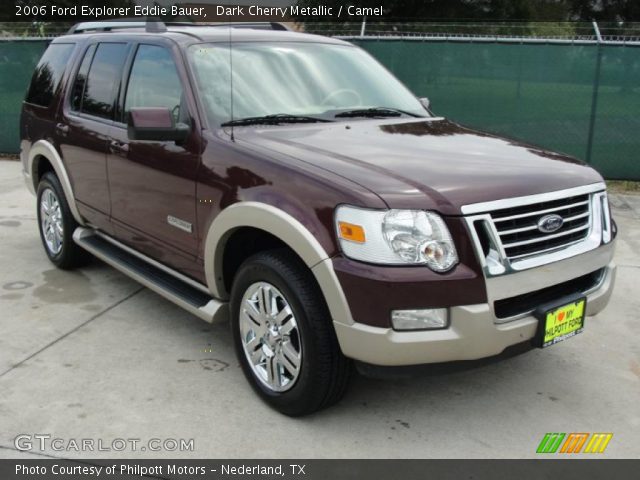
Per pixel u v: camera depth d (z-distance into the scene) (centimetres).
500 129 912
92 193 450
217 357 376
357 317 267
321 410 311
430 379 356
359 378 354
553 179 303
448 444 296
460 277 265
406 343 263
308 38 444
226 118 352
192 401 327
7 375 349
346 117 388
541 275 288
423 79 917
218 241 327
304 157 305
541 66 879
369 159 305
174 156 357
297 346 300
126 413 315
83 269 524
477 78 902
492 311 272
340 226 271
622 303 468
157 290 385
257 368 324
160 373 355
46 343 389
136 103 405
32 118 531
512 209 283
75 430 300
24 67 1035
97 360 369
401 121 396
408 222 262
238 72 380
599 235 319
